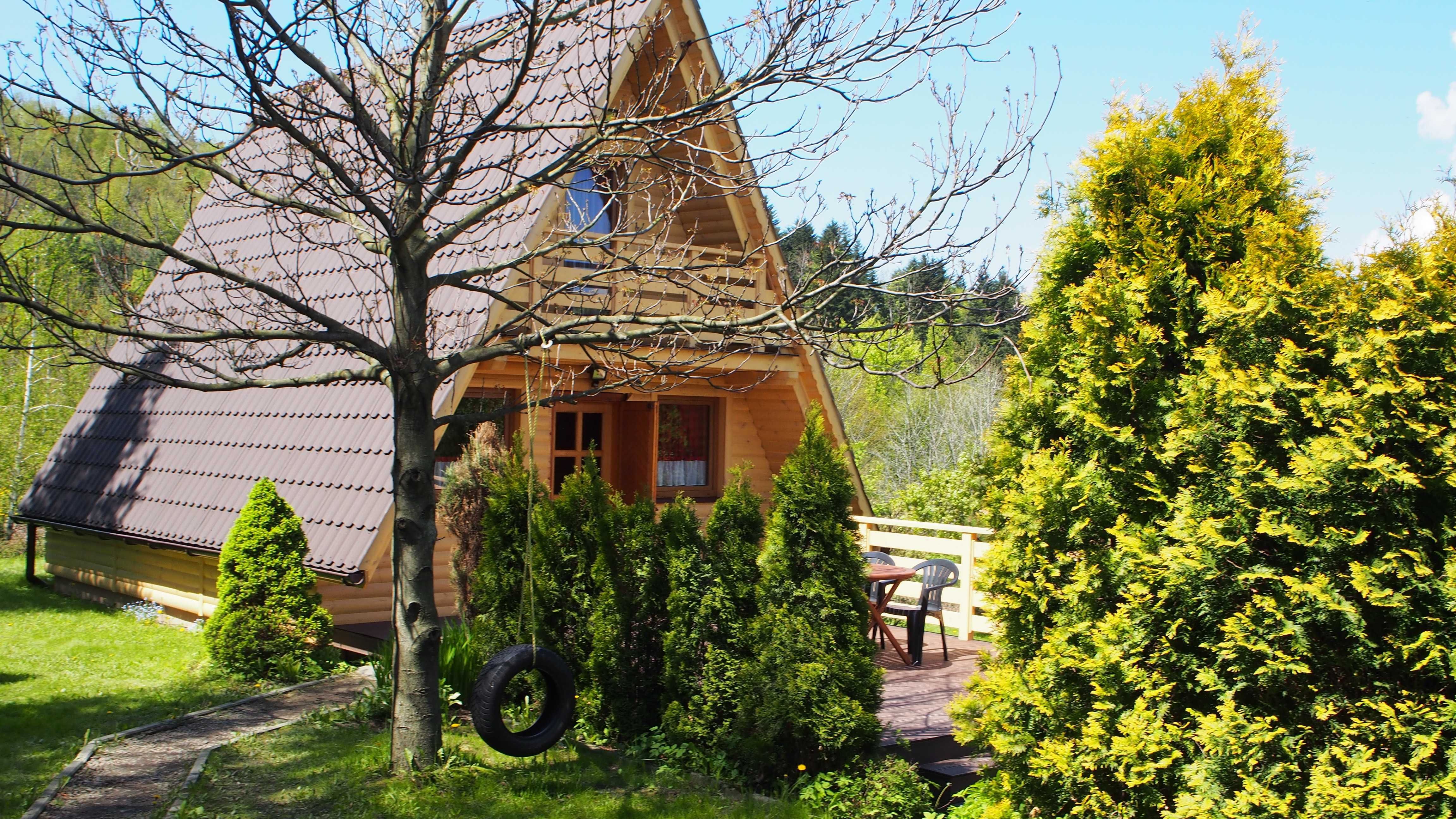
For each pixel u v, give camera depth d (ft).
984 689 20.81
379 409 39.40
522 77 23.32
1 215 23.11
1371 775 15.84
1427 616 15.75
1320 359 17.43
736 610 27.09
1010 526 20.79
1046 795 19.84
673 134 24.85
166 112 24.99
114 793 24.39
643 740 27.55
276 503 36.50
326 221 29.55
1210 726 17.16
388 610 40.83
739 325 24.91
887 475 111.75
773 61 24.22
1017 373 21.74
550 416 46.65
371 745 27.37
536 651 25.63
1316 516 16.63
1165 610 18.47
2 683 34.76
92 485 50.65
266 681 35.12
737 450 53.67
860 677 25.34
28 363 76.07
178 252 23.02
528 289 39.06
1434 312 16.02
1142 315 19.54
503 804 23.49
